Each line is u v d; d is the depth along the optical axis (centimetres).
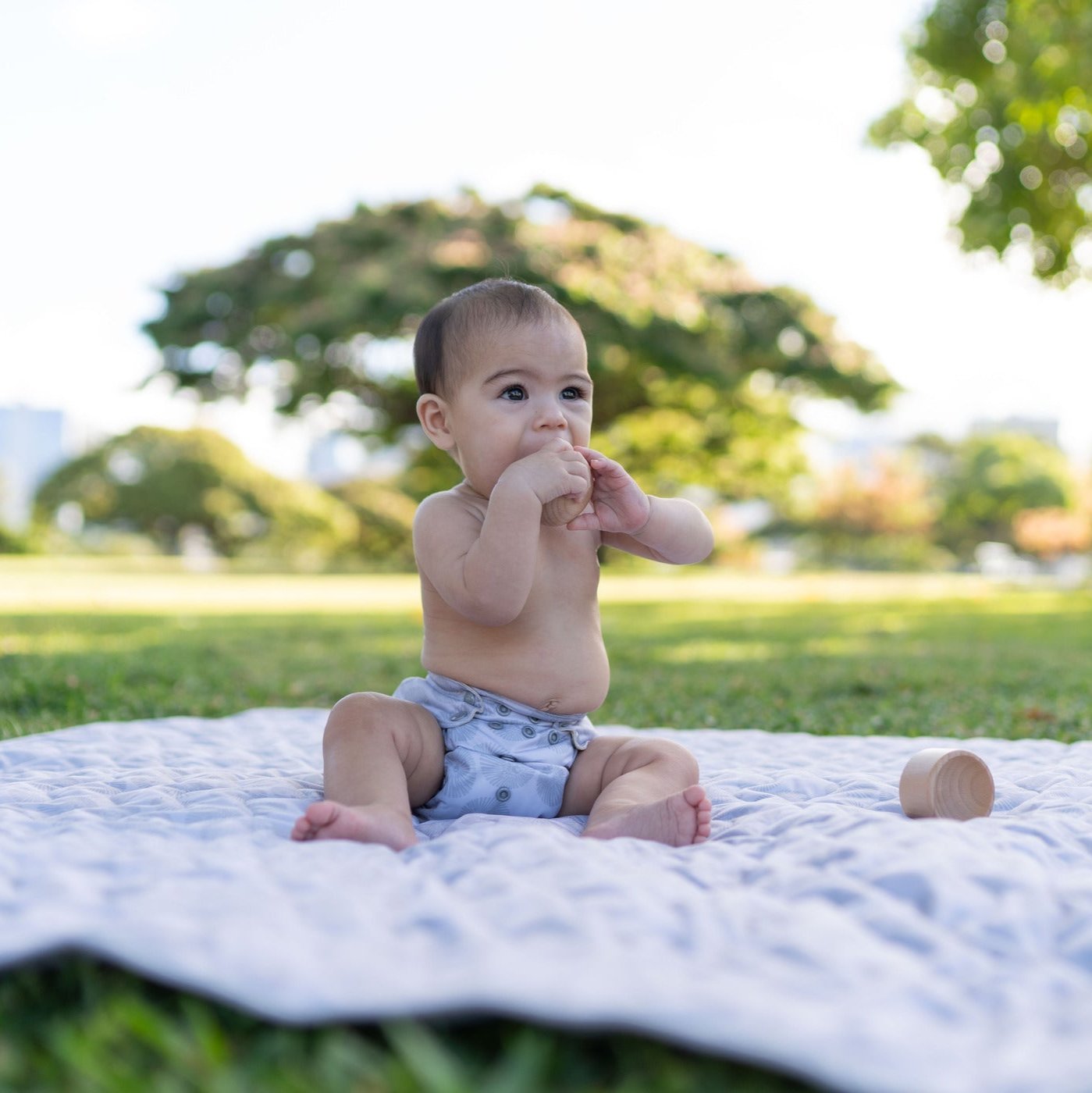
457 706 217
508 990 107
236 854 163
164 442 3497
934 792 207
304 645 720
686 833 187
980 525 4684
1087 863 175
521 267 2100
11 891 143
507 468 218
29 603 1211
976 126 1252
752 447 2908
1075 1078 98
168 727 319
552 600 222
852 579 2934
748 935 133
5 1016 118
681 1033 102
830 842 169
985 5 1250
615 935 129
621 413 2578
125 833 181
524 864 160
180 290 2417
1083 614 1168
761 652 688
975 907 142
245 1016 115
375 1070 103
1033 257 1273
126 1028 109
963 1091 96
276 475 3556
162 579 2152
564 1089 104
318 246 2364
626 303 2133
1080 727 376
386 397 2456
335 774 202
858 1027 105
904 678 525
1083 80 1119
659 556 243
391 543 3638
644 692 478
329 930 130
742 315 2364
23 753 263
